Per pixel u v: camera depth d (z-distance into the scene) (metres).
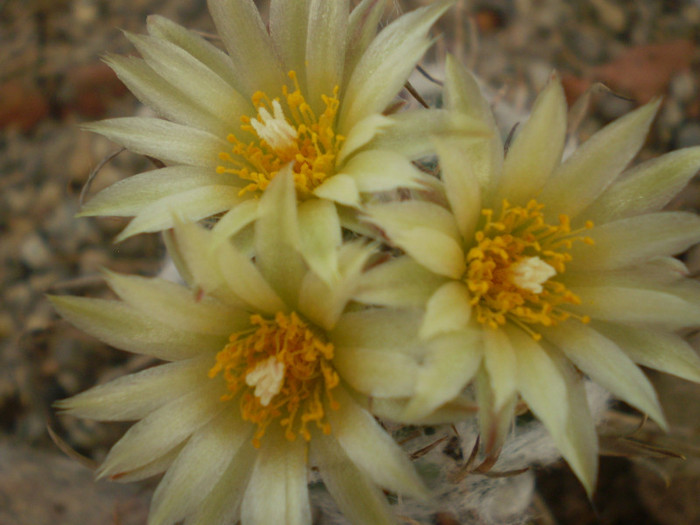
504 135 0.10
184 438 0.06
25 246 0.16
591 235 0.06
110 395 0.06
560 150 0.06
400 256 0.06
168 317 0.06
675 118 0.16
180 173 0.07
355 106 0.06
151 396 0.06
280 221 0.06
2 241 0.16
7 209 0.16
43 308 0.15
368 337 0.06
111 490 0.13
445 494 0.08
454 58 0.06
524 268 0.06
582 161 0.06
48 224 0.16
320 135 0.07
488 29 0.17
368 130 0.06
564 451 0.05
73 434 0.14
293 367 0.07
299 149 0.07
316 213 0.06
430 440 0.07
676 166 0.06
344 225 0.06
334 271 0.05
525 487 0.10
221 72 0.07
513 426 0.07
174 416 0.06
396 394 0.06
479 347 0.06
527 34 0.17
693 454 0.11
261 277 0.06
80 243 0.16
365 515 0.06
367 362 0.06
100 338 0.06
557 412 0.06
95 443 0.14
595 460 0.06
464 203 0.06
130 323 0.06
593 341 0.06
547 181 0.06
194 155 0.07
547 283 0.07
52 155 0.17
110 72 0.17
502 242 0.06
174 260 0.06
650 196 0.06
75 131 0.17
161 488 0.06
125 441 0.06
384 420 0.07
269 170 0.07
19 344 0.14
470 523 0.10
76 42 0.18
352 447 0.06
